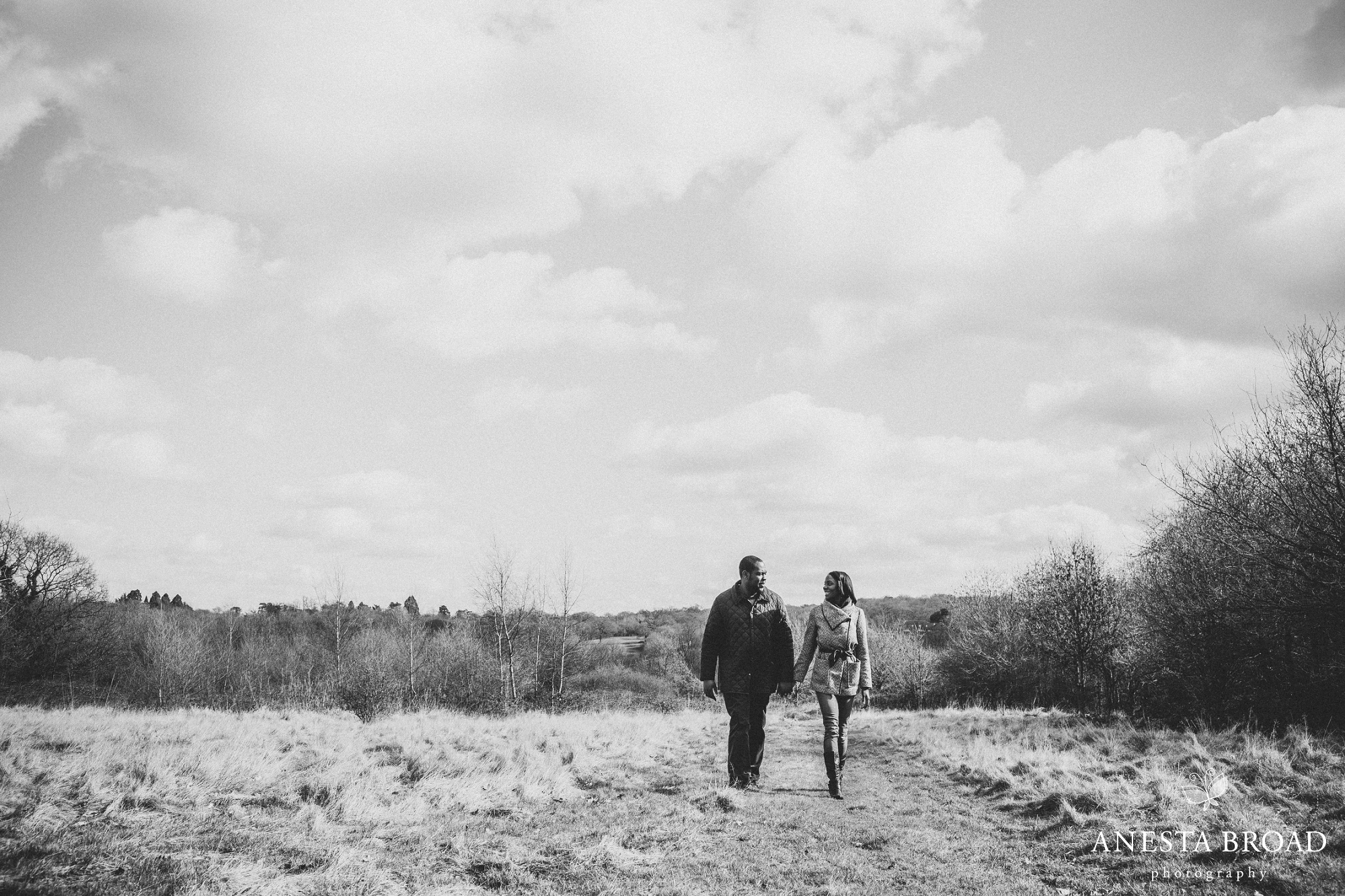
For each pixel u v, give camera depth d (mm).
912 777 8312
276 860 4340
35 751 7348
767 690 7371
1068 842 5082
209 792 6051
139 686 47969
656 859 4680
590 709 39344
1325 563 10203
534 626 43250
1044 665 25359
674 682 54031
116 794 5707
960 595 35031
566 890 4066
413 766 7605
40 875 3877
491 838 5086
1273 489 11102
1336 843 4504
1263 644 11656
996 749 9430
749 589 7391
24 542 45594
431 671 45812
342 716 18375
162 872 3980
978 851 4945
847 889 4094
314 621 64375
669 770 8484
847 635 7117
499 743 9766
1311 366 10578
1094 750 9039
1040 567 23016
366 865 4320
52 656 45875
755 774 7305
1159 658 14164
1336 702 10547
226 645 59844
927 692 38906
